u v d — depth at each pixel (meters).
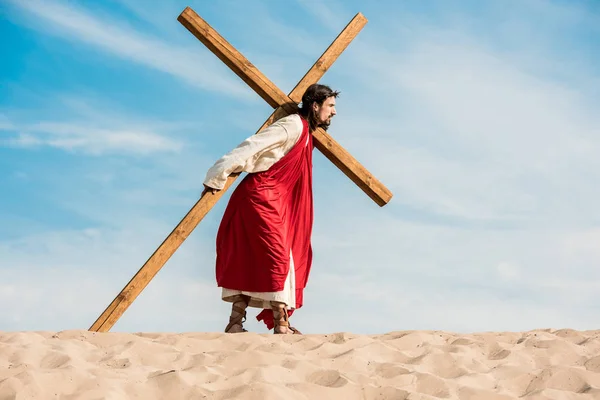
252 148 6.09
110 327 6.12
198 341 5.46
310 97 6.42
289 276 6.21
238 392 4.25
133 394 4.26
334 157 6.77
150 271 6.18
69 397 4.12
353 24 6.95
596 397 4.60
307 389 4.40
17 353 4.86
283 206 6.19
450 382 4.67
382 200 6.97
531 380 4.88
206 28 6.61
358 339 5.60
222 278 6.16
